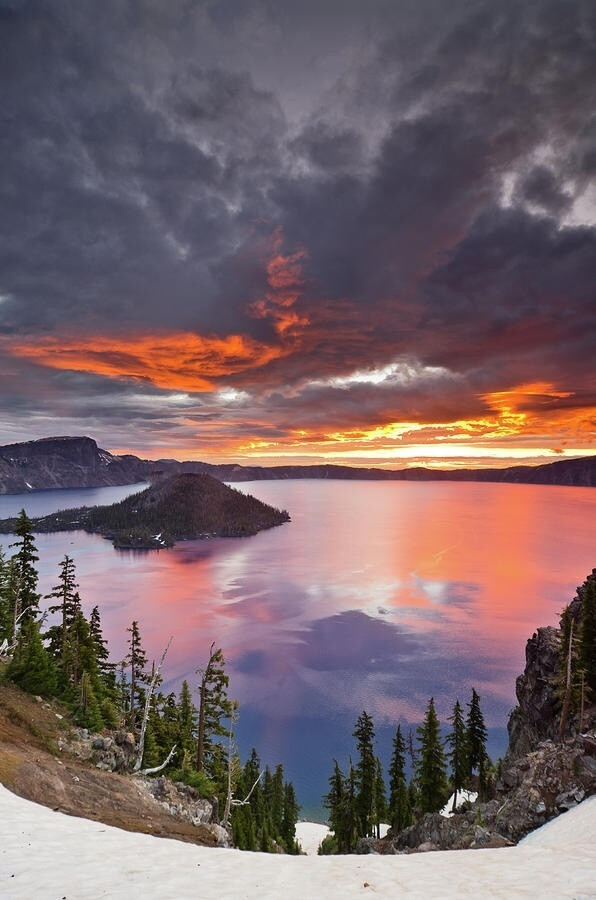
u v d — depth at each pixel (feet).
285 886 43.04
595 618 165.58
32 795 65.67
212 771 153.17
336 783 202.49
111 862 45.42
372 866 49.14
